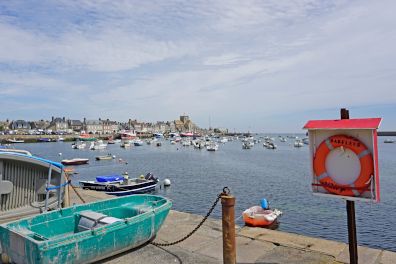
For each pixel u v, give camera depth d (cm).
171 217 911
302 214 2120
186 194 2856
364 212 2184
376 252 617
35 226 627
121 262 602
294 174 4141
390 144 14412
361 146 440
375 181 430
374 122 427
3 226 579
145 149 10188
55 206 782
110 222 629
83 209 732
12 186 710
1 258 604
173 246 682
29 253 512
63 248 522
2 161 692
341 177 461
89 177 4075
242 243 684
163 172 4466
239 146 11850
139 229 644
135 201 832
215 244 694
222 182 3531
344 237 1658
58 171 781
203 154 8019
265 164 5466
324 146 474
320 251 630
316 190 487
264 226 1639
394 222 1939
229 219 533
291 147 11288
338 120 466
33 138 15038
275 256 613
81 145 10469
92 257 571
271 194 2820
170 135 19438
